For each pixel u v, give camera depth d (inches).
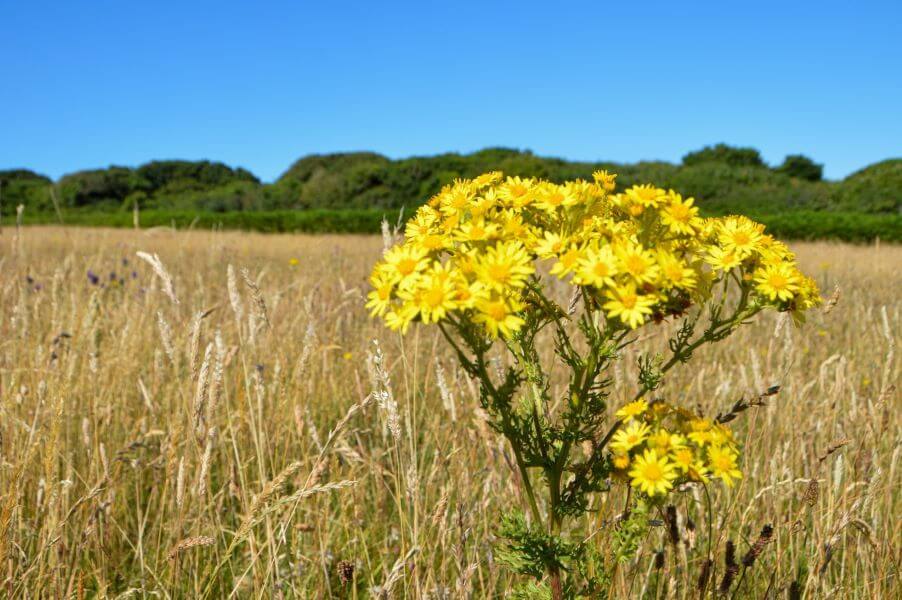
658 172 1598.2
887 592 93.9
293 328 177.6
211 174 2384.4
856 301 288.8
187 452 105.2
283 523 90.2
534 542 69.2
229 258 384.8
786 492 108.7
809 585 87.9
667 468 66.5
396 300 68.0
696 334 204.8
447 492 85.8
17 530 96.6
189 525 105.7
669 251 67.6
